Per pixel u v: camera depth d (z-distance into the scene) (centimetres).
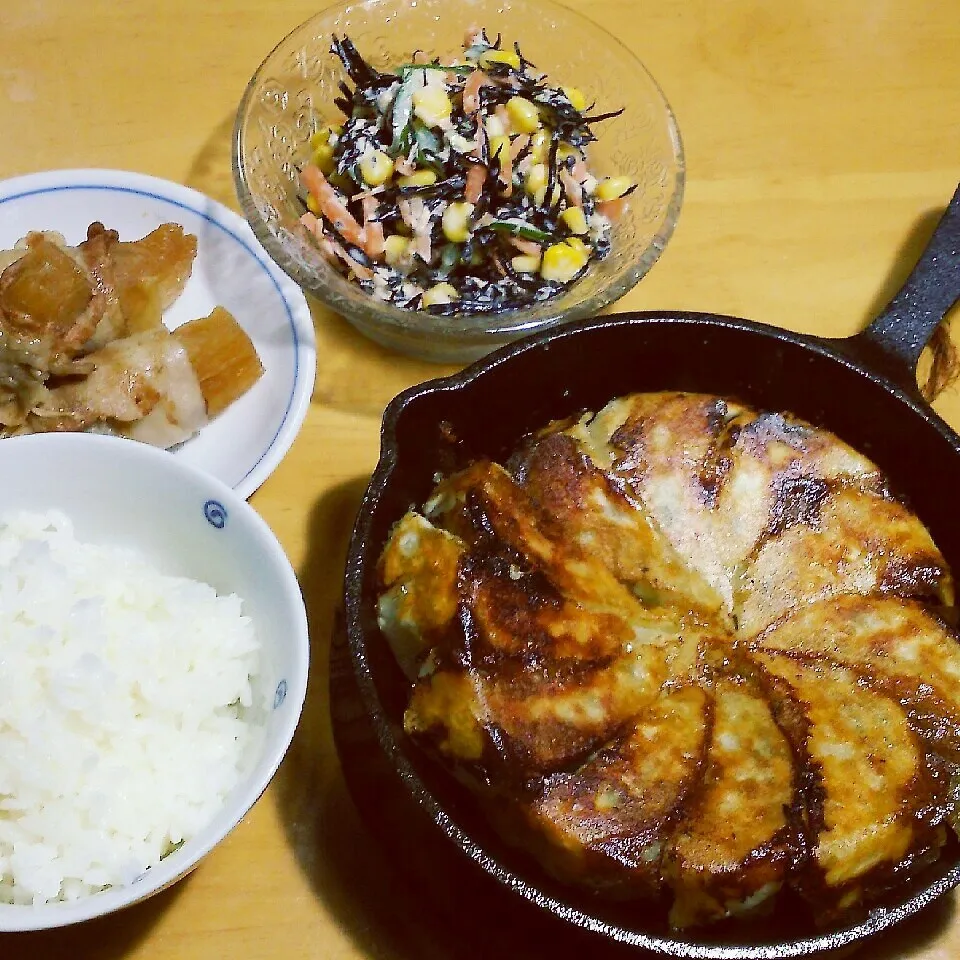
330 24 41
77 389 36
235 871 31
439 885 30
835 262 42
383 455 30
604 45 42
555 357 33
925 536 33
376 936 30
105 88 43
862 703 30
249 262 39
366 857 31
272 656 29
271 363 38
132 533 32
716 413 33
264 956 30
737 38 47
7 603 29
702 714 30
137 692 29
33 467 30
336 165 39
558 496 32
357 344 39
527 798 28
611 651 30
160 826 28
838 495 33
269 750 27
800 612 31
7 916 24
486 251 38
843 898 28
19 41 43
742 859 28
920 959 31
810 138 45
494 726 28
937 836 29
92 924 30
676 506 32
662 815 28
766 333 33
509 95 40
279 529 36
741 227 43
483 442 34
